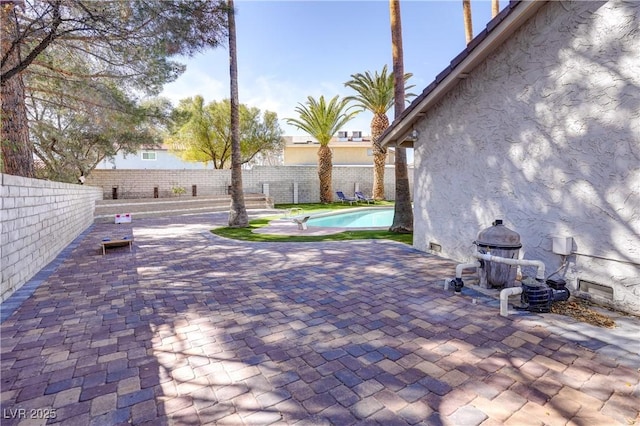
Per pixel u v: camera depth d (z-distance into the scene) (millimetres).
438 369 3059
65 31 6375
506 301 4246
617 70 4188
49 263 7453
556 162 4992
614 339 3559
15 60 7703
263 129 28734
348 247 9031
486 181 6285
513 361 3170
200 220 16781
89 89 10141
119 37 7305
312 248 8984
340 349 3467
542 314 4273
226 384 2877
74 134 16109
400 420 2400
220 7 8383
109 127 12641
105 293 5367
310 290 5434
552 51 4953
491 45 5668
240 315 4426
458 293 5125
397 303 4773
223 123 27406
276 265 7172
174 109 14273
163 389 2814
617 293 4316
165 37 7613
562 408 2496
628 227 4168
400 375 2975
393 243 9453
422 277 6062
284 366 3152
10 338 3770
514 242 5023
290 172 27547
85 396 2721
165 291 5457
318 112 25438
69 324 4160
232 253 8484
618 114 4207
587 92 4531
